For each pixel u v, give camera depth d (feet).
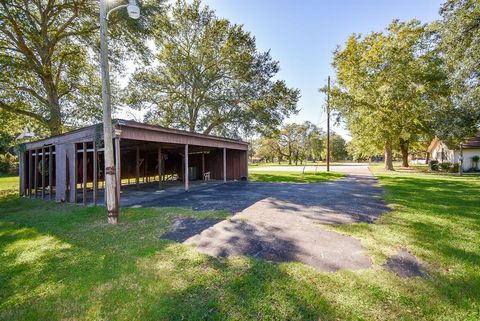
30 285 9.14
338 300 7.70
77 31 41.70
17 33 36.42
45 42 38.96
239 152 52.54
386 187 33.83
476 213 18.37
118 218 17.83
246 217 18.03
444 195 26.45
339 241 12.86
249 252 11.54
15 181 58.18
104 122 17.79
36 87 42.78
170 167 57.47
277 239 13.29
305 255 11.12
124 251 11.93
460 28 34.32
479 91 40.65
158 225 16.43
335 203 23.03
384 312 7.15
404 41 57.06
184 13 56.34
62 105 46.44
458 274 9.24
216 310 7.34
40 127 49.34
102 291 8.54
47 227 16.76
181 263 10.44
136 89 58.34
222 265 10.17
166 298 7.98
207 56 59.47
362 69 59.77
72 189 27.35
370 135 74.13
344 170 75.41
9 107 39.29
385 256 10.89
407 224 15.65
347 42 60.85
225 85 61.00
